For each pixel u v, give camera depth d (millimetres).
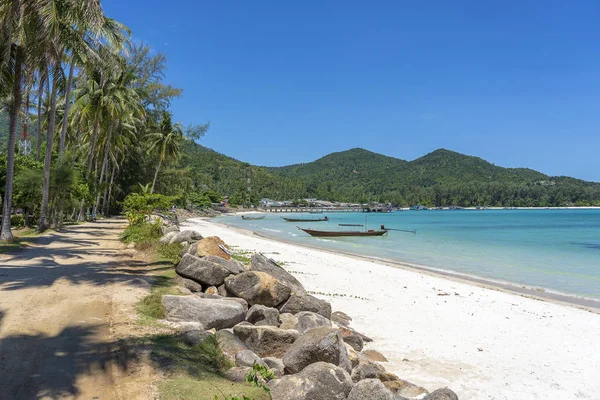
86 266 13750
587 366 9570
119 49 27844
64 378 5586
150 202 28281
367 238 44875
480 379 8625
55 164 29750
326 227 65438
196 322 8133
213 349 6992
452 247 35969
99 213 51281
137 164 55750
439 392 6316
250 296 10492
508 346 10719
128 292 10156
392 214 145125
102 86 34312
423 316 13172
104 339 7016
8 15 17500
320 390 5574
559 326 12672
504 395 7965
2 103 28438
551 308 14930
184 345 6930
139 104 40625
